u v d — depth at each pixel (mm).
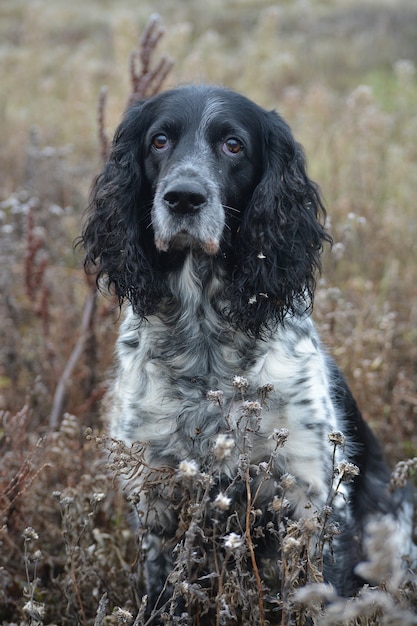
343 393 4137
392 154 7930
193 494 3133
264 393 3164
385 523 1979
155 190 3842
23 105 11344
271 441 3535
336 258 5078
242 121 3854
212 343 3736
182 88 3973
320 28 18969
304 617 2930
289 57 11820
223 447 2496
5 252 6203
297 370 3660
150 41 5066
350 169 7602
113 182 4016
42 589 3771
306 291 4117
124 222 3961
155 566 3777
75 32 18219
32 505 4074
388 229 6500
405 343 5480
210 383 3672
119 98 8625
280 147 3973
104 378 5164
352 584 3863
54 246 6613
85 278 5367
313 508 3549
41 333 5746
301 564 2785
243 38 17734
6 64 12391
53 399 5191
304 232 3998
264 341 3711
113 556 3879
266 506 3633
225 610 2752
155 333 3844
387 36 17859
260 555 3746
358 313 5246
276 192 3877
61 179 7613
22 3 19891
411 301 5840
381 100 12680
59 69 12789
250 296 3746
